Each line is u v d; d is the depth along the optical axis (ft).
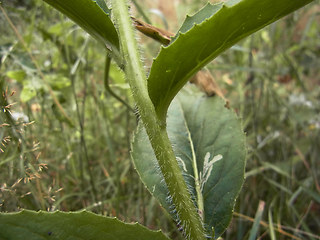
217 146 0.37
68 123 0.51
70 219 0.26
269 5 0.22
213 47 0.24
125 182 0.56
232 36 0.24
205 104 0.42
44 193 0.42
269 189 0.53
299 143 0.64
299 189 0.49
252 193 0.53
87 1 0.26
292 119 0.69
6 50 0.53
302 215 0.50
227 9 0.22
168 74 0.25
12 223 0.25
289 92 0.77
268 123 0.68
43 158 0.51
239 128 0.38
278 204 0.52
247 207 0.51
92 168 0.56
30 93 0.50
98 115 0.63
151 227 0.47
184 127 0.41
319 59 0.85
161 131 0.28
